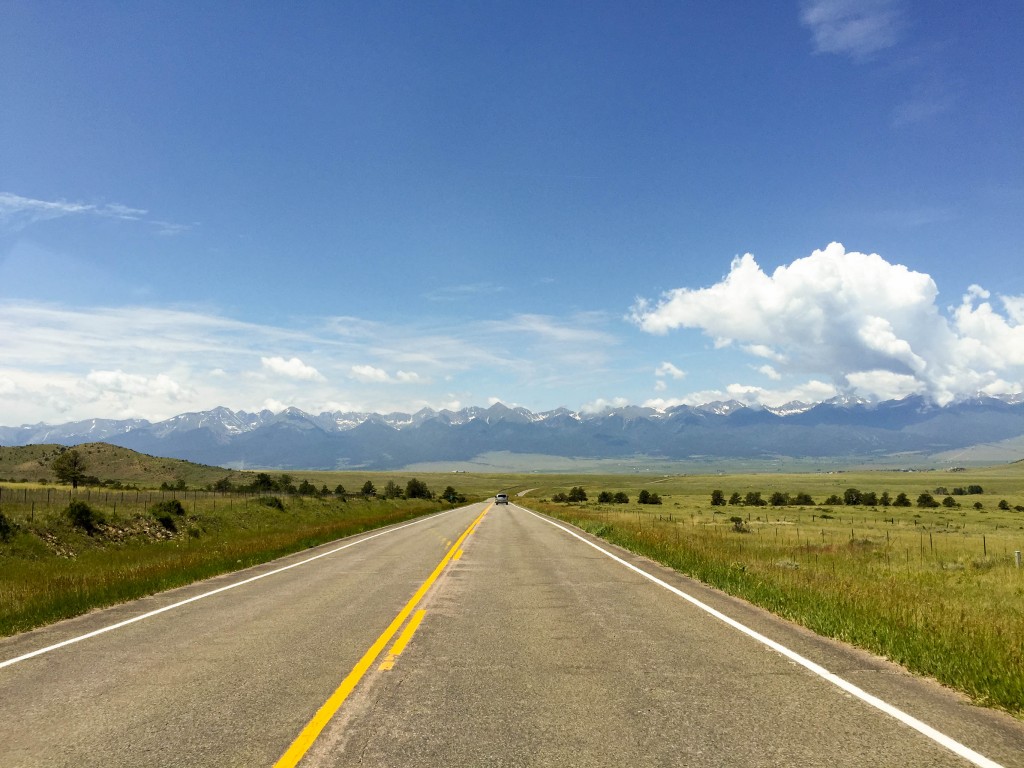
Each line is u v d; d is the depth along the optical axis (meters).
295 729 5.09
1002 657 6.74
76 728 5.18
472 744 4.75
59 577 16.39
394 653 7.61
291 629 9.12
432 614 10.18
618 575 14.91
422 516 53.84
